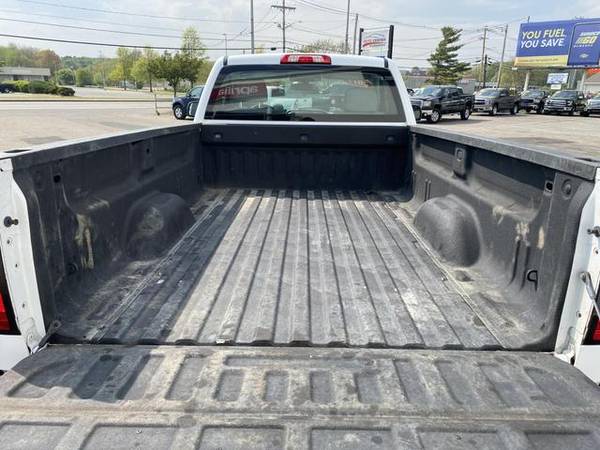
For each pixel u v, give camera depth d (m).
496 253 2.45
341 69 4.30
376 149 4.43
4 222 1.60
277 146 4.41
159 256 2.83
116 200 2.60
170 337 1.92
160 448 1.33
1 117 26.06
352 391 1.59
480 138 2.58
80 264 2.20
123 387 1.59
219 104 4.38
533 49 55.91
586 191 1.63
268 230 3.38
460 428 1.42
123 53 102.75
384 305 2.23
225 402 1.52
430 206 3.21
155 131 3.20
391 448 1.34
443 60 74.31
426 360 1.78
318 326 2.03
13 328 1.69
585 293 1.65
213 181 4.54
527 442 1.37
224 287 2.42
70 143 2.09
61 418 1.43
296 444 1.35
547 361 1.76
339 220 3.63
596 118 34.31
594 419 1.46
